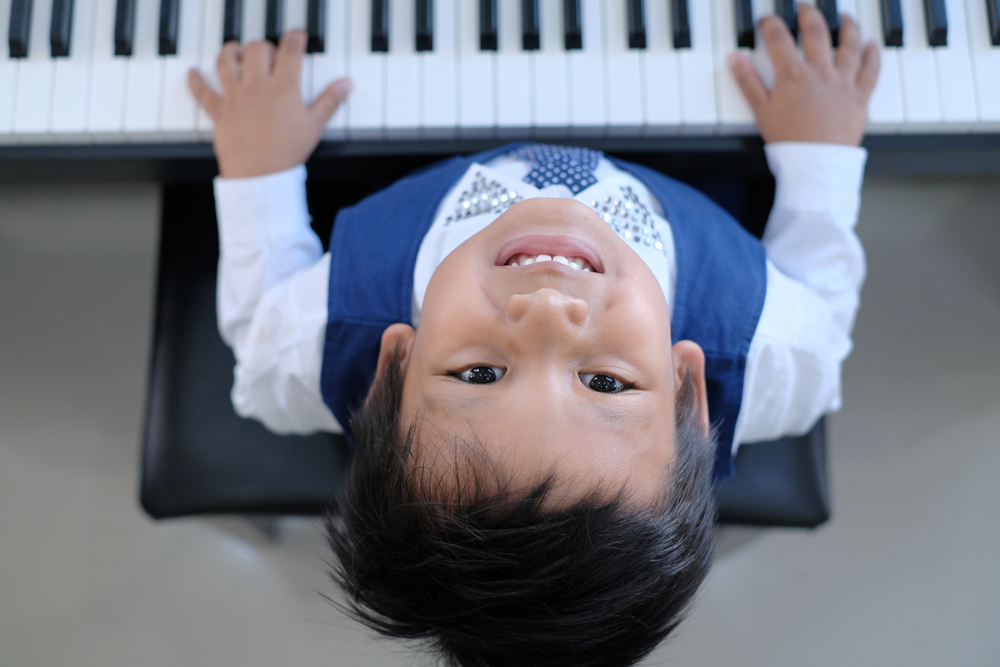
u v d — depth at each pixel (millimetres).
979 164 1054
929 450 1471
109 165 1038
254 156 978
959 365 1472
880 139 1020
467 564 638
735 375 913
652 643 712
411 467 681
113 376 1475
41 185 1428
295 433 1058
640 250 875
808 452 1070
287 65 975
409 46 985
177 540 1464
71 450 1473
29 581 1443
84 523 1461
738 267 926
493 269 704
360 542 709
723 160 1039
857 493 1470
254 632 1437
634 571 655
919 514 1462
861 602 1444
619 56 982
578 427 645
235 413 1062
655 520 674
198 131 999
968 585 1441
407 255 908
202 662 1423
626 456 657
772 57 979
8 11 979
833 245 1017
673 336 896
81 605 1439
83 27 983
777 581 1453
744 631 1438
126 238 1459
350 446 1051
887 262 1473
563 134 997
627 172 969
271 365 945
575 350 656
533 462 629
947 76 984
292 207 1007
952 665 1420
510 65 980
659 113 984
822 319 968
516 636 645
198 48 992
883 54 991
